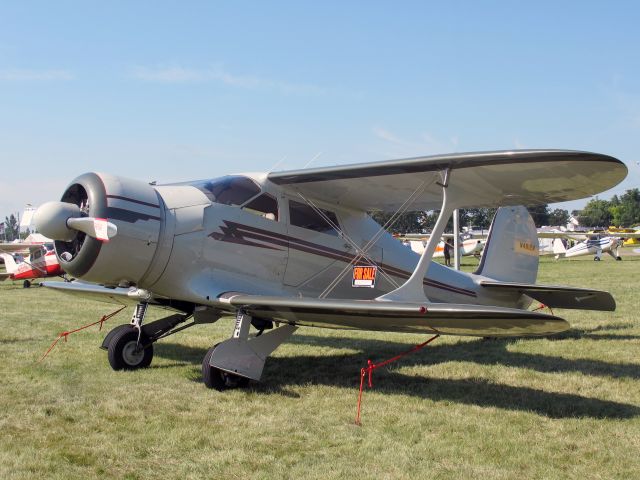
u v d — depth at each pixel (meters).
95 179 5.89
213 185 6.66
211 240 6.35
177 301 6.90
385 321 5.69
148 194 6.10
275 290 6.93
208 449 4.12
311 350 8.34
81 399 5.38
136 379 6.28
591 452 4.13
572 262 36.41
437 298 8.48
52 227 5.78
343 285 7.59
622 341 8.69
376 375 6.63
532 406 5.30
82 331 9.82
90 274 5.89
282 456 4.00
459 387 6.04
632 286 17.42
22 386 5.89
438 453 4.09
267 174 6.88
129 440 4.27
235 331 6.08
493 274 9.28
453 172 6.18
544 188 6.26
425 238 35.75
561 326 4.75
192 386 5.97
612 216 123.06
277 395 5.67
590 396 5.64
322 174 6.54
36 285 23.14
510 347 8.41
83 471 3.69
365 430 4.59
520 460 3.97
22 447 4.11
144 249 5.96
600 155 5.21
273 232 6.85
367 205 7.59
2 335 9.33
